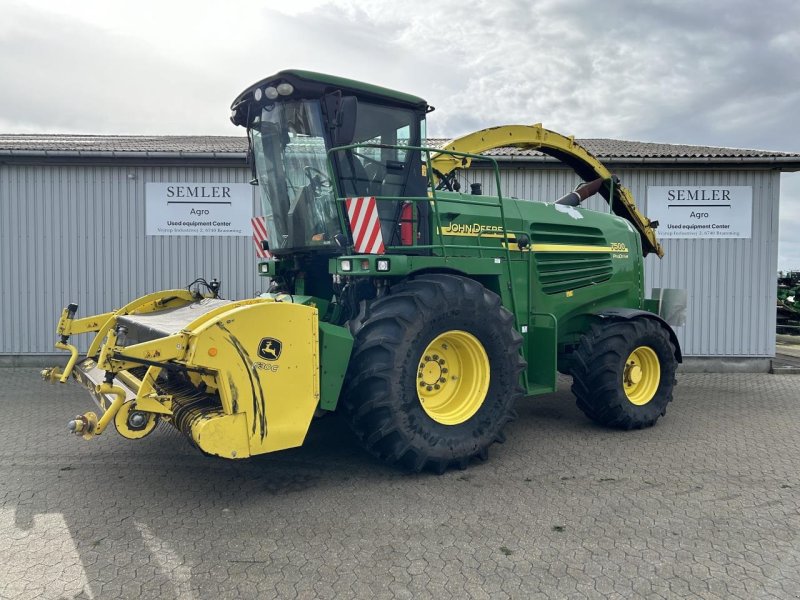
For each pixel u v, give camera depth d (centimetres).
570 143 707
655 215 986
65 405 697
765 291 987
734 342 991
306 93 451
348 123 443
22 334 953
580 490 422
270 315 380
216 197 962
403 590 289
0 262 946
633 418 577
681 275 988
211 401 400
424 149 460
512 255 560
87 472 457
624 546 336
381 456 434
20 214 944
